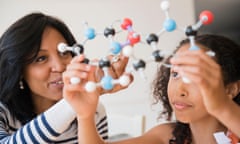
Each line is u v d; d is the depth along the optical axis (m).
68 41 0.79
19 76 0.77
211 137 0.68
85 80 0.54
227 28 1.63
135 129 1.27
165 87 0.78
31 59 0.74
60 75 0.74
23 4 1.86
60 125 0.62
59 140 0.81
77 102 0.57
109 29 0.55
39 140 0.62
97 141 0.62
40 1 1.87
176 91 0.62
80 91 0.55
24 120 0.84
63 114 0.62
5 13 1.85
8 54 0.76
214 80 0.46
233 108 0.50
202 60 0.45
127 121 1.30
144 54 1.79
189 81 0.47
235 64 0.68
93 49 1.89
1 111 0.80
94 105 0.57
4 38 0.78
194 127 0.69
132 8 1.91
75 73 0.52
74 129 0.81
